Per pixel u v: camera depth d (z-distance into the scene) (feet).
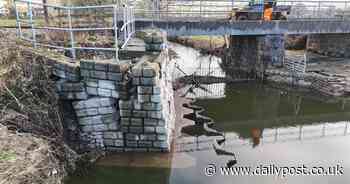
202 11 57.47
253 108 49.29
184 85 57.57
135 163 23.71
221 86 59.16
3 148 18.69
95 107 23.89
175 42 107.14
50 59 24.08
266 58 61.00
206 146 29.50
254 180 25.58
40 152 19.65
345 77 53.62
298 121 45.47
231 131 40.50
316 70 59.36
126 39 30.89
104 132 24.40
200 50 88.94
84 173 22.66
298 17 64.49
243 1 59.26
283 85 57.26
